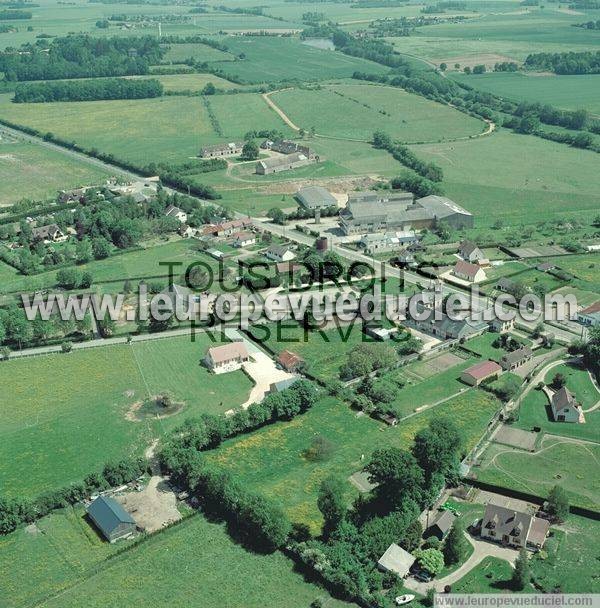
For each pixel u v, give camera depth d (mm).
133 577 168125
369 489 193875
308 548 170375
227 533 180625
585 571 167500
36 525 184500
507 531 175375
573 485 195625
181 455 198125
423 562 166750
